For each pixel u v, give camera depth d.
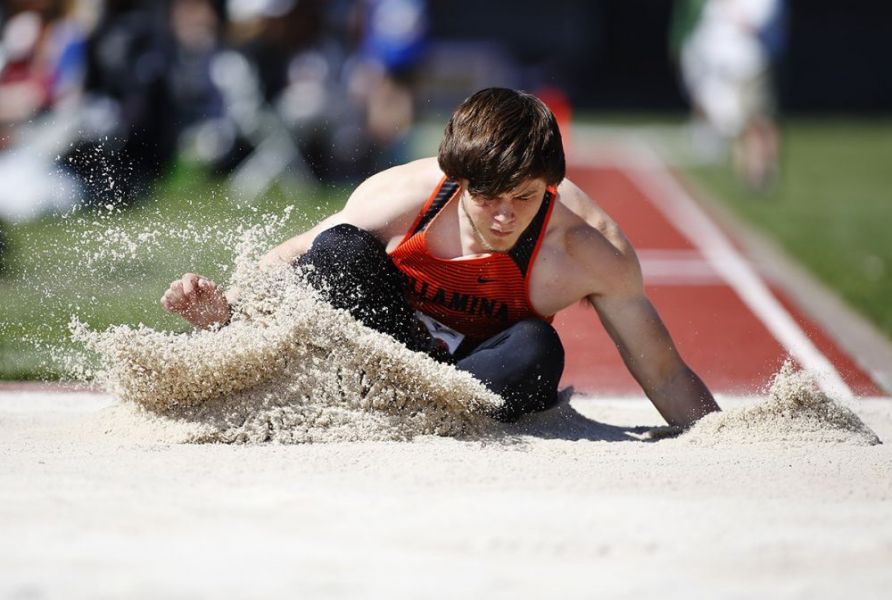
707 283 33.44
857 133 86.88
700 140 71.12
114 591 9.44
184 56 43.62
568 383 21.80
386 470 13.35
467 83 74.56
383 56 49.84
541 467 13.66
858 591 9.87
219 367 15.30
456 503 12.00
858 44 104.94
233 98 43.38
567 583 9.88
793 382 16.38
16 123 35.81
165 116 39.56
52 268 26.08
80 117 36.06
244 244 16.73
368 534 10.99
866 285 33.22
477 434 15.79
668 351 16.73
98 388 19.88
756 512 11.96
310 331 15.59
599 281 16.09
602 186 56.88
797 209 50.88
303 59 44.72
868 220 47.78
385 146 49.88
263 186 42.19
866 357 24.48
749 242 41.69
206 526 11.14
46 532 10.81
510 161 14.47
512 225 15.02
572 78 103.25
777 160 55.12
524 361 15.86
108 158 35.97
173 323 20.80
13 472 12.96
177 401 15.67
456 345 16.44
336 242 15.77
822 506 12.31
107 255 20.20
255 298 15.88
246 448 14.56
